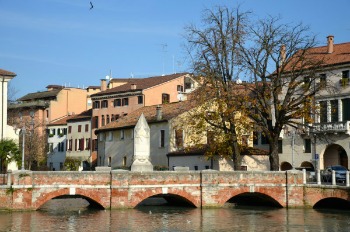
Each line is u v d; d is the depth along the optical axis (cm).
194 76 5338
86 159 9319
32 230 3350
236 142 5284
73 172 4181
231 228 3594
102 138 8031
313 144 6191
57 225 3559
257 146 6712
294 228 3612
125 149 7275
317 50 6594
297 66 6344
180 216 4122
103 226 3572
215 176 4600
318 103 6075
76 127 9656
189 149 5944
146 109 7669
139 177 4372
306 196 4781
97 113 9150
